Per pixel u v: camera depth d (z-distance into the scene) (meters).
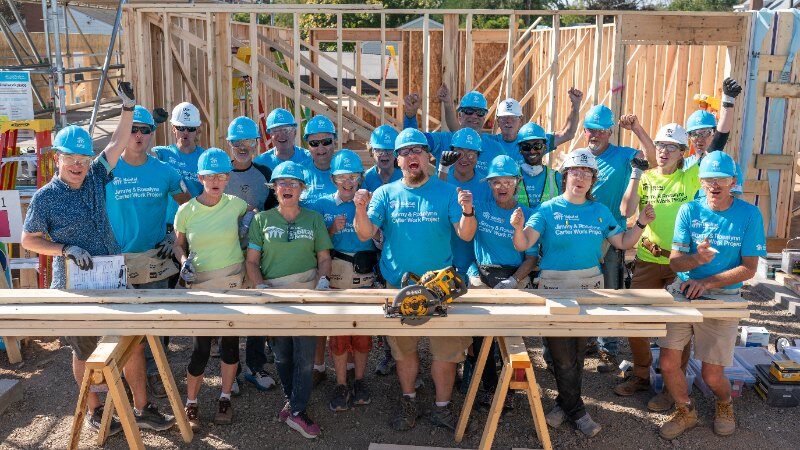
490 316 4.18
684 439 4.69
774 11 8.43
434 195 4.55
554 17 8.55
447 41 8.82
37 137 6.15
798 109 8.67
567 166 4.52
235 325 4.18
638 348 5.16
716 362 4.57
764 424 4.89
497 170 4.64
